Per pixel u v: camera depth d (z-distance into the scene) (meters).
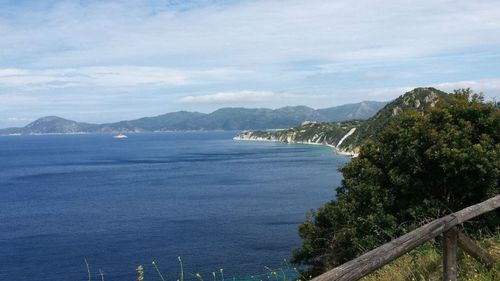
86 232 56.00
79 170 145.25
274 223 57.03
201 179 110.56
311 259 19.53
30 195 91.75
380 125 161.25
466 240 5.84
